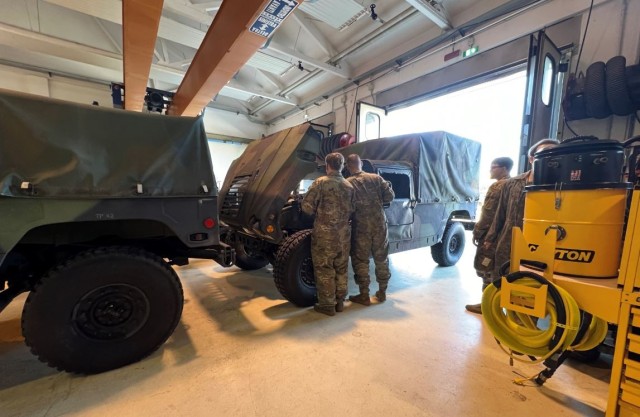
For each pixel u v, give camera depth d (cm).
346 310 278
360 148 445
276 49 598
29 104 157
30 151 156
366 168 321
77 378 173
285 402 154
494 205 263
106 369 179
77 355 170
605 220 140
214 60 300
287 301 300
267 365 187
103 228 195
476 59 509
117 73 743
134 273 184
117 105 475
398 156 386
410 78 622
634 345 121
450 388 166
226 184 400
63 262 166
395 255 527
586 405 154
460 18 515
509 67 464
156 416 145
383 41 627
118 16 455
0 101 151
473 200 467
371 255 297
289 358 195
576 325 133
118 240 206
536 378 167
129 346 185
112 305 180
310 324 246
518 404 154
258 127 1162
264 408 150
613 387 127
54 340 164
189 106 418
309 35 642
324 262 260
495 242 260
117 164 178
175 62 685
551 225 151
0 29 504
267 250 325
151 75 711
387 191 287
